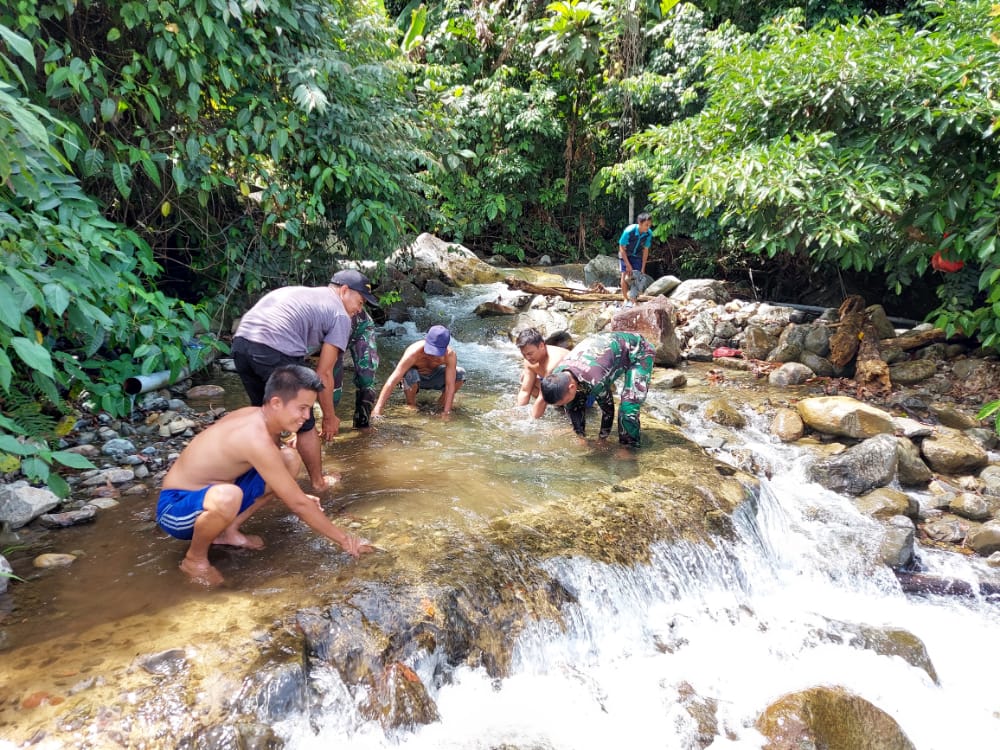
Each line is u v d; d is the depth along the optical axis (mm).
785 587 4414
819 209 6684
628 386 5148
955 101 5836
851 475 5387
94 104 5090
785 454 5758
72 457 3436
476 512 3980
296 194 6309
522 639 3271
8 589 3135
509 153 14438
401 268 10422
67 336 4660
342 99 6238
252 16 5336
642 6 12758
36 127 2768
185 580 3219
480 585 3311
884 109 6367
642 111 13688
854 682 3561
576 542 3789
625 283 9852
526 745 2867
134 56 4914
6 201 3713
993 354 7141
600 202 15398
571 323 9016
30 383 4238
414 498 4105
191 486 3238
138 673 2604
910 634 3912
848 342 7492
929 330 7625
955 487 5527
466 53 14398
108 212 5840
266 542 3586
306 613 2973
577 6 12875
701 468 4855
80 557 3428
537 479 4516
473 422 5602
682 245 13648
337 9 6547
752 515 4570
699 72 11922
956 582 4508
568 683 3242
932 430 5914
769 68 7152
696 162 8148
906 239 7211
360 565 3365
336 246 7277
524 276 11930
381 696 2814
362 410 5289
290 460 3502
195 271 6742
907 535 4754
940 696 3600
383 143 6637
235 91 5637
